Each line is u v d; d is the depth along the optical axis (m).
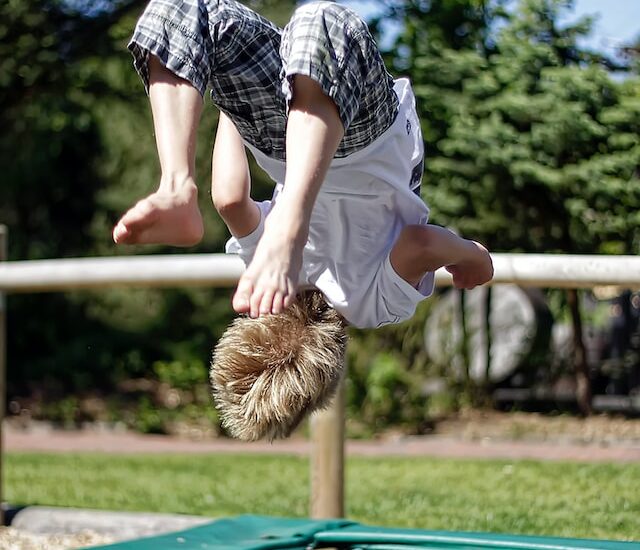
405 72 10.02
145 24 2.59
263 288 2.29
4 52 10.39
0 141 13.58
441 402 11.11
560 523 5.15
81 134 14.37
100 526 5.32
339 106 2.46
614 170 9.23
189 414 11.82
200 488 7.00
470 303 11.72
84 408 12.69
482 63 9.67
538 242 9.91
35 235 14.92
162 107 2.53
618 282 3.99
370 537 3.72
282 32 2.72
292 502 6.27
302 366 2.48
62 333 14.55
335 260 2.76
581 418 10.46
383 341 11.17
